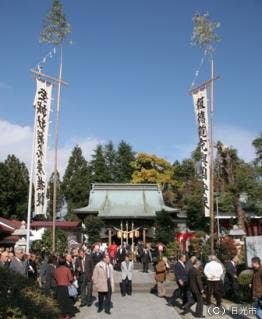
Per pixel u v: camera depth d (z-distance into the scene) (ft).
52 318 34.35
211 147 76.28
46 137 77.61
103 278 54.08
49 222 173.58
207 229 154.61
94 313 53.93
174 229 139.23
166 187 230.89
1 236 124.06
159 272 69.62
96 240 140.05
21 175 196.95
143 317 51.13
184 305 53.31
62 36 86.28
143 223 149.69
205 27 79.82
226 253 77.51
